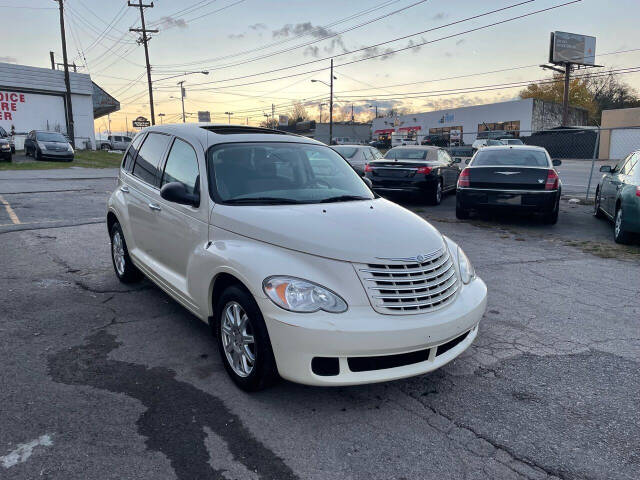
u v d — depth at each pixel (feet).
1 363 11.71
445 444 9.11
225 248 10.98
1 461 8.23
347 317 9.41
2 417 9.48
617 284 19.34
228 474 8.14
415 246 10.63
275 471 8.26
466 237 28.27
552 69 162.61
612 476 8.31
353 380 9.50
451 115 178.70
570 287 18.86
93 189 46.65
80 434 9.05
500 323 15.10
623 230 25.55
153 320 14.65
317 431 9.41
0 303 15.70
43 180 54.03
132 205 15.93
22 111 117.39
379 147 196.95
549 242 27.14
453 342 10.94
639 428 9.73
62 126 124.16
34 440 8.82
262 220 10.93
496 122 163.22
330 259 9.88
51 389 10.60
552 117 164.55
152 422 9.52
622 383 11.50
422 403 10.50
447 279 10.84
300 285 9.55
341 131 244.42
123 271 17.60
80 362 11.90
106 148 150.10
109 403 10.13
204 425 9.48
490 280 19.62
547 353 13.05
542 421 9.91
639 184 24.95
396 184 40.09
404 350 9.64
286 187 13.11
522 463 8.61
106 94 147.84
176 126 15.37
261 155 13.76
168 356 12.38
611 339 14.02
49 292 16.90
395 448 8.95
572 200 43.47
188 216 12.64
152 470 8.18
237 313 10.72
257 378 10.24
